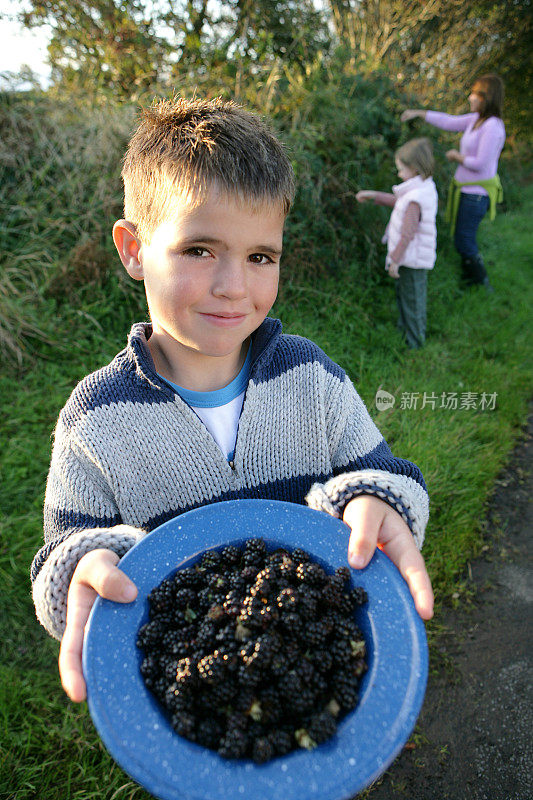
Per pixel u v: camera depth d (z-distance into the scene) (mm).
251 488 1460
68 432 1390
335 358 4410
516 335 5508
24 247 4617
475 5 8844
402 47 7875
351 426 1538
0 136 4879
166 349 1414
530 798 2086
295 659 1015
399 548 1224
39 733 2209
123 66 5750
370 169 5734
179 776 862
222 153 1139
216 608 1069
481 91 6062
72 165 4902
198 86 5336
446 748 2252
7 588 2701
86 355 4223
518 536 3268
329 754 887
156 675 1023
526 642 2658
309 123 5414
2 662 2477
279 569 1133
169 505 1409
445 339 5328
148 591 1119
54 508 1399
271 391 1471
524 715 2352
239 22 6465
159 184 1186
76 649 1091
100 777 2090
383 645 1020
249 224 1147
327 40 7383
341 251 5469
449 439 3654
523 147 14281
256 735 935
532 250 8273
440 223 7293
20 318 4121
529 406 4523
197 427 1386
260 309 1261
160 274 1194
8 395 3855
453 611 2812
